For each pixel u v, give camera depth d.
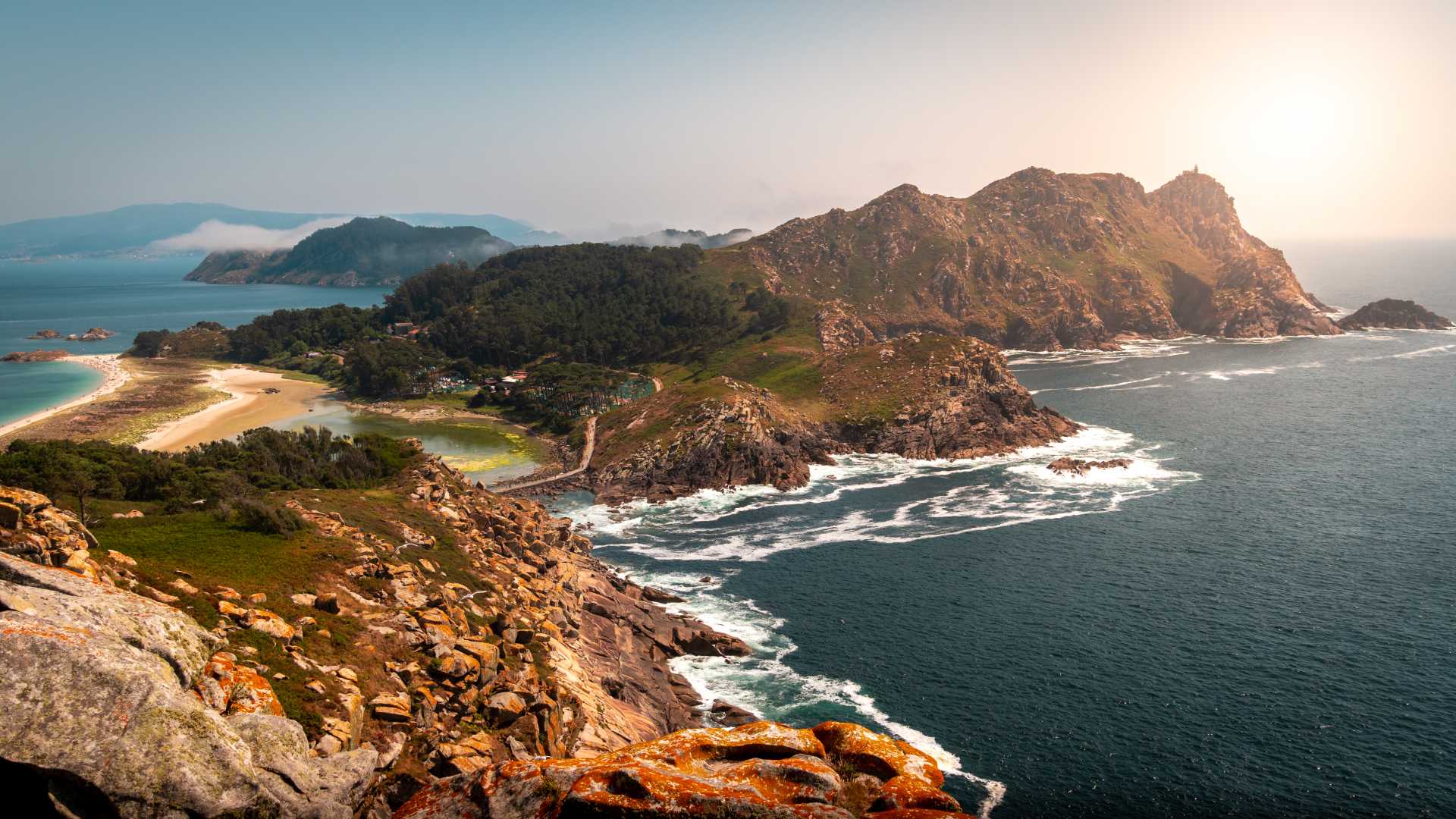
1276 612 97.38
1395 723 74.06
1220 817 63.50
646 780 22.33
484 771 24.41
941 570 115.94
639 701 76.94
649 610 103.44
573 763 24.19
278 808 25.05
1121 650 89.75
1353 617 95.06
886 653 91.62
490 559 94.00
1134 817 63.62
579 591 100.81
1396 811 63.19
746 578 116.62
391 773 41.22
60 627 24.98
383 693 47.25
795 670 88.44
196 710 25.16
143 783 22.47
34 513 44.75
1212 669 84.81
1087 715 77.50
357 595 61.84
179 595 49.12
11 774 21.97
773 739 26.03
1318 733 73.31
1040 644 92.06
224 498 78.12
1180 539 124.06
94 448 96.50
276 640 47.38
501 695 53.44
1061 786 67.50
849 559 122.62
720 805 21.44
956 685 84.00
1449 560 111.25
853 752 25.92
